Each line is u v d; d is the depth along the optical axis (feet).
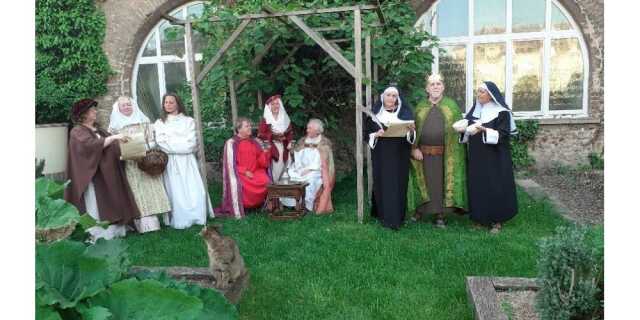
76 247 7.06
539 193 22.49
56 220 7.74
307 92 26.08
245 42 21.47
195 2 29.43
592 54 27.43
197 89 19.19
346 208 20.49
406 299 11.48
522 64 28.78
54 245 6.95
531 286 10.89
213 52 22.52
